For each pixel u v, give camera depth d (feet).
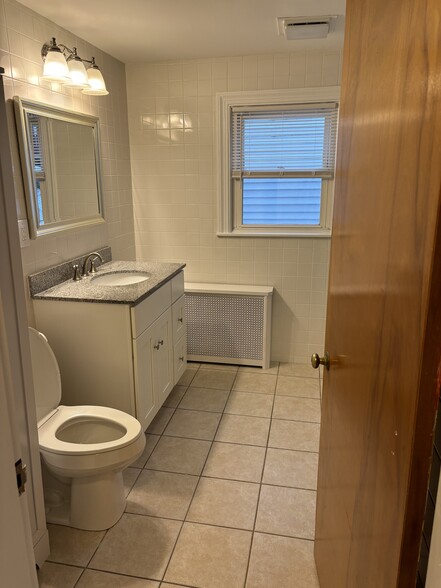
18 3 6.81
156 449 8.10
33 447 5.42
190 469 7.55
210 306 11.36
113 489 6.32
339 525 4.23
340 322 4.22
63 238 8.33
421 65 2.30
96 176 9.39
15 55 6.80
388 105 2.82
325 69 10.04
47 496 6.63
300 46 9.57
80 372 7.74
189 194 11.27
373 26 3.14
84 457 5.81
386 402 2.85
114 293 7.57
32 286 7.46
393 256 2.73
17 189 6.97
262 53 10.07
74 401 7.90
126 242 11.22
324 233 10.99
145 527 6.31
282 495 6.93
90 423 6.84
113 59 10.12
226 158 10.87
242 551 5.92
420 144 2.31
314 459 7.81
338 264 4.33
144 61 10.53
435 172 2.13
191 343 11.75
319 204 11.09
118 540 6.10
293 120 10.56
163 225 11.58
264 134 10.74
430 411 2.34
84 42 8.84
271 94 10.34
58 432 6.38
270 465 7.66
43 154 7.52
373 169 3.14
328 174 10.68
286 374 11.20
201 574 5.57
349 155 3.85
